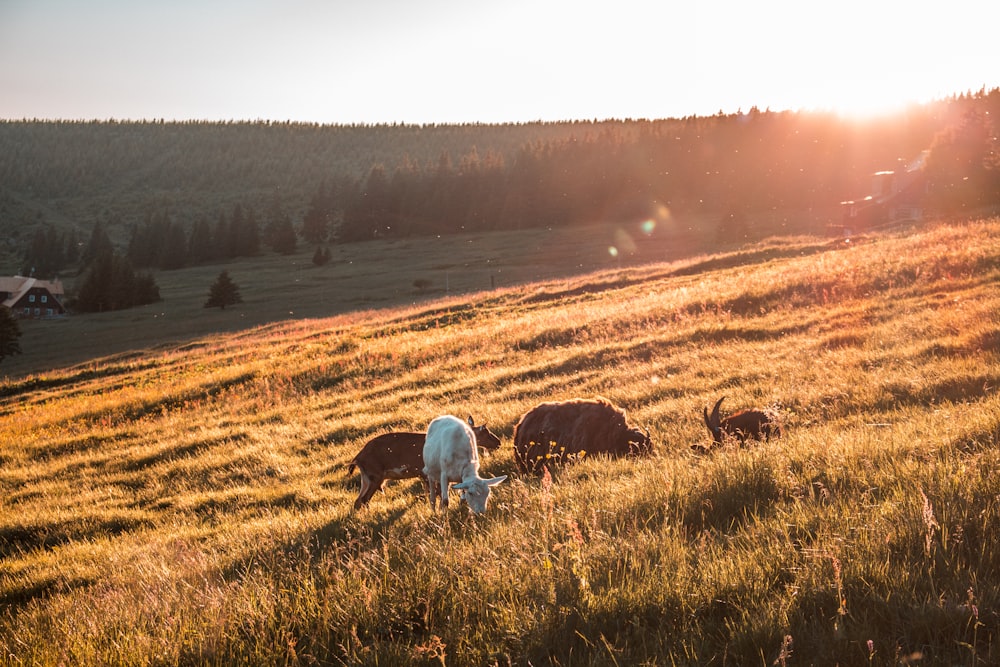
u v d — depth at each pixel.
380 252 135.75
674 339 22.42
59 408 31.36
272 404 24.62
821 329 20.27
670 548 4.93
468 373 24.14
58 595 8.62
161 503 14.45
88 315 102.62
